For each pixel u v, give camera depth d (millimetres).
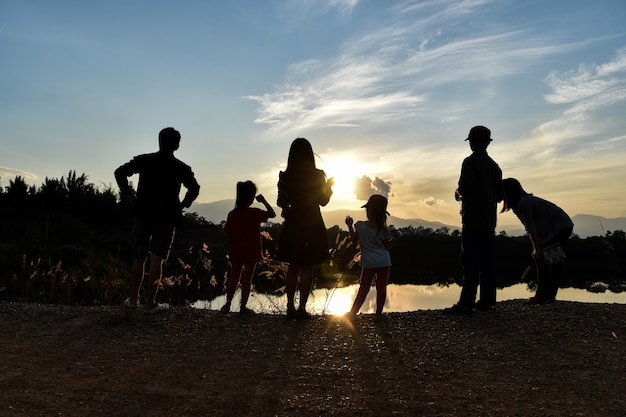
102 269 16188
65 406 3611
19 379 4188
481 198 5988
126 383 4102
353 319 6086
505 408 3484
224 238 37250
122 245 31031
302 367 4434
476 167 6016
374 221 6594
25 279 9406
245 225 6488
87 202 50812
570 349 4738
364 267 6578
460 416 3375
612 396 3654
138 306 6605
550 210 6578
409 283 26969
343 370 4332
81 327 5809
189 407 3604
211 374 4305
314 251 6023
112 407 3604
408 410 3490
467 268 6090
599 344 4855
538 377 4078
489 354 4672
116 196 54156
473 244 6090
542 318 5742
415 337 5242
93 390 3941
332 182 6094
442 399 3674
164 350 5008
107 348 5090
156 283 6273
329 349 4922
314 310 7848
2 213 43188
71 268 15969
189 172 6414
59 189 50812
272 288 9031
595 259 28516
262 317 6266
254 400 3719
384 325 5750
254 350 4949
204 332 5594
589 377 4043
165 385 4055
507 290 21266
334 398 3730
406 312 6395
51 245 24250
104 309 6562
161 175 6238
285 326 5801
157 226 6285
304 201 6023
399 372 4266
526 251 46531
